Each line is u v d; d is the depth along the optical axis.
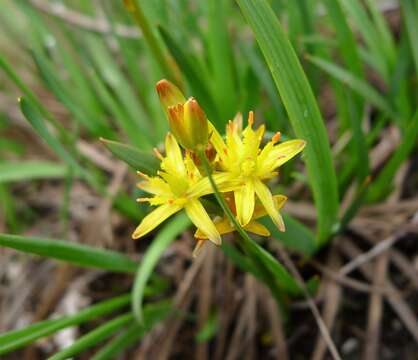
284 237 0.12
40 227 0.16
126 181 0.16
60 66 0.18
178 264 0.14
